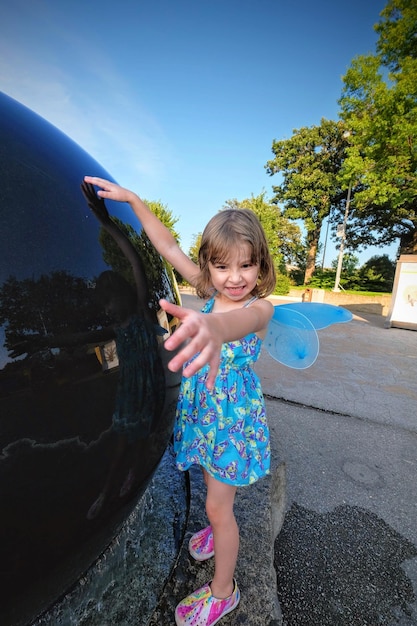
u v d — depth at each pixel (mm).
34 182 673
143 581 1096
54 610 942
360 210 18031
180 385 1113
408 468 2662
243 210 1073
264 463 1099
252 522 1403
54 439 617
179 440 1167
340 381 4645
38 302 604
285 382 4500
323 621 1460
